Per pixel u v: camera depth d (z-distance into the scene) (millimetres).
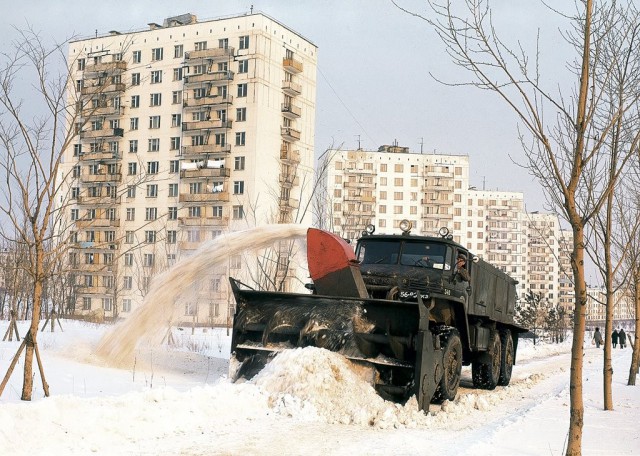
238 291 11789
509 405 13195
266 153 67562
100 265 64750
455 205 116438
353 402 10078
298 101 71688
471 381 17906
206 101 68062
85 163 69688
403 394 10578
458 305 12828
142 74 71688
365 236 14188
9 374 9680
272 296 11711
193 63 69562
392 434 8969
